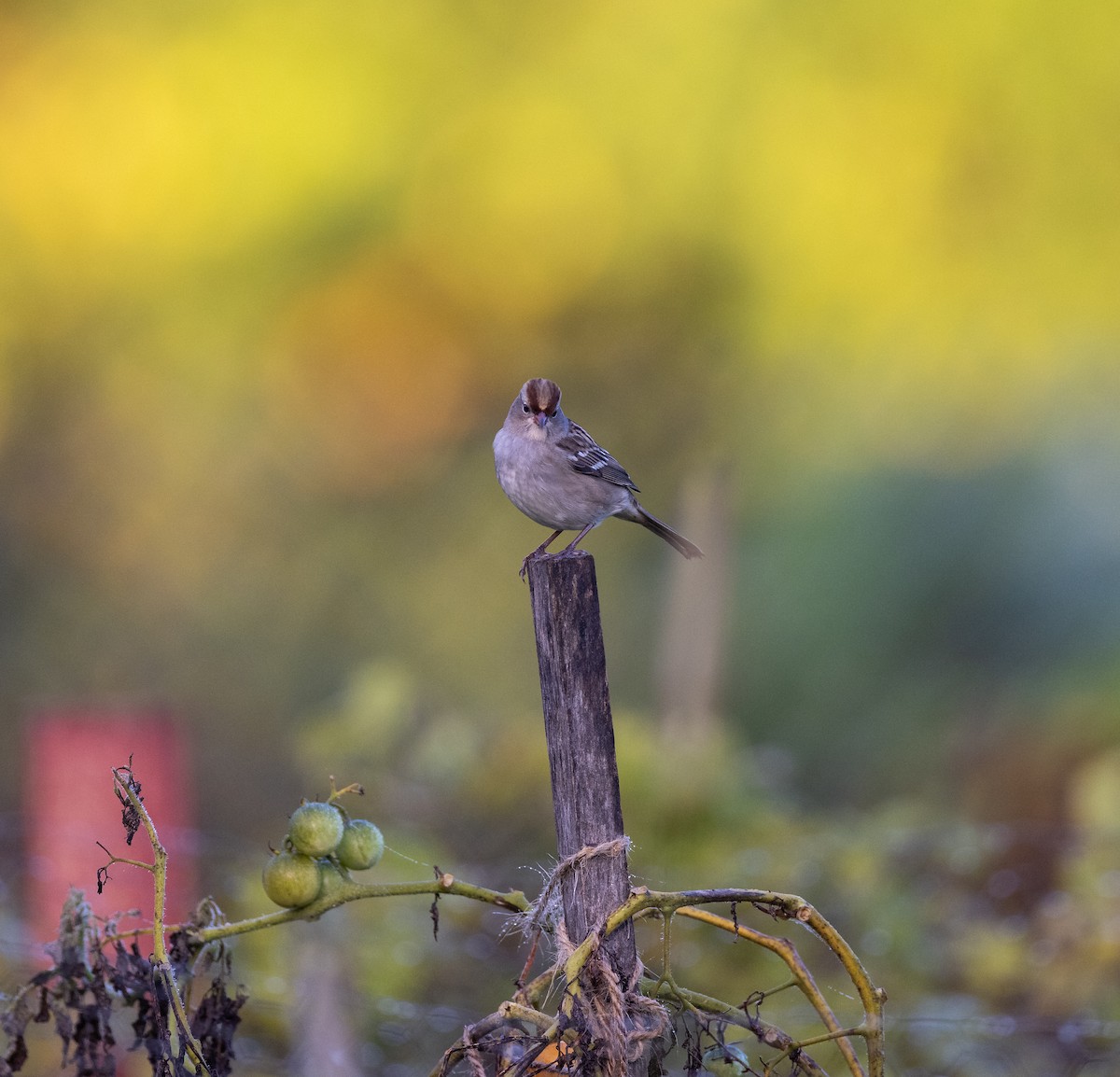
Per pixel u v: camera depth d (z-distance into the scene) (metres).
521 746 7.41
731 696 13.23
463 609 16.03
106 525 16.38
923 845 6.81
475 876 6.17
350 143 15.98
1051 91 15.09
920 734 12.38
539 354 16.97
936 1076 5.19
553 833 7.07
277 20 15.94
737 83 15.64
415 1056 5.37
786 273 15.73
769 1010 5.56
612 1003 2.83
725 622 7.94
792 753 12.77
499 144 16.25
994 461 14.14
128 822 2.91
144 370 16.52
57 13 16.16
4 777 13.30
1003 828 7.50
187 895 5.87
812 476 14.79
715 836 6.96
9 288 16.11
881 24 15.26
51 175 15.98
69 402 16.47
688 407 16.27
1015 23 15.01
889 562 13.60
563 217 16.33
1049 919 6.29
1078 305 15.19
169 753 5.95
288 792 12.28
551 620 3.05
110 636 15.83
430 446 17.06
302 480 16.77
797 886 6.52
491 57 16.27
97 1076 2.87
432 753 7.39
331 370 16.94
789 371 15.76
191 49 15.88
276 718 14.25
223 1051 3.09
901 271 15.43
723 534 8.00
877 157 15.35
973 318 15.28
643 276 16.25
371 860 3.00
